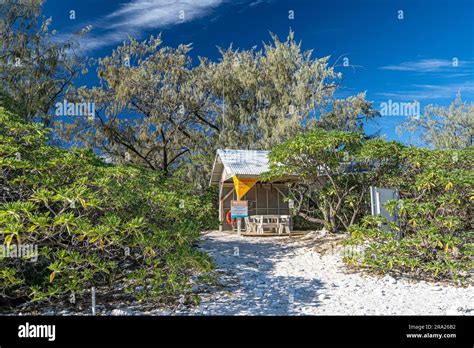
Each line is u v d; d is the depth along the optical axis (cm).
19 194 582
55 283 564
